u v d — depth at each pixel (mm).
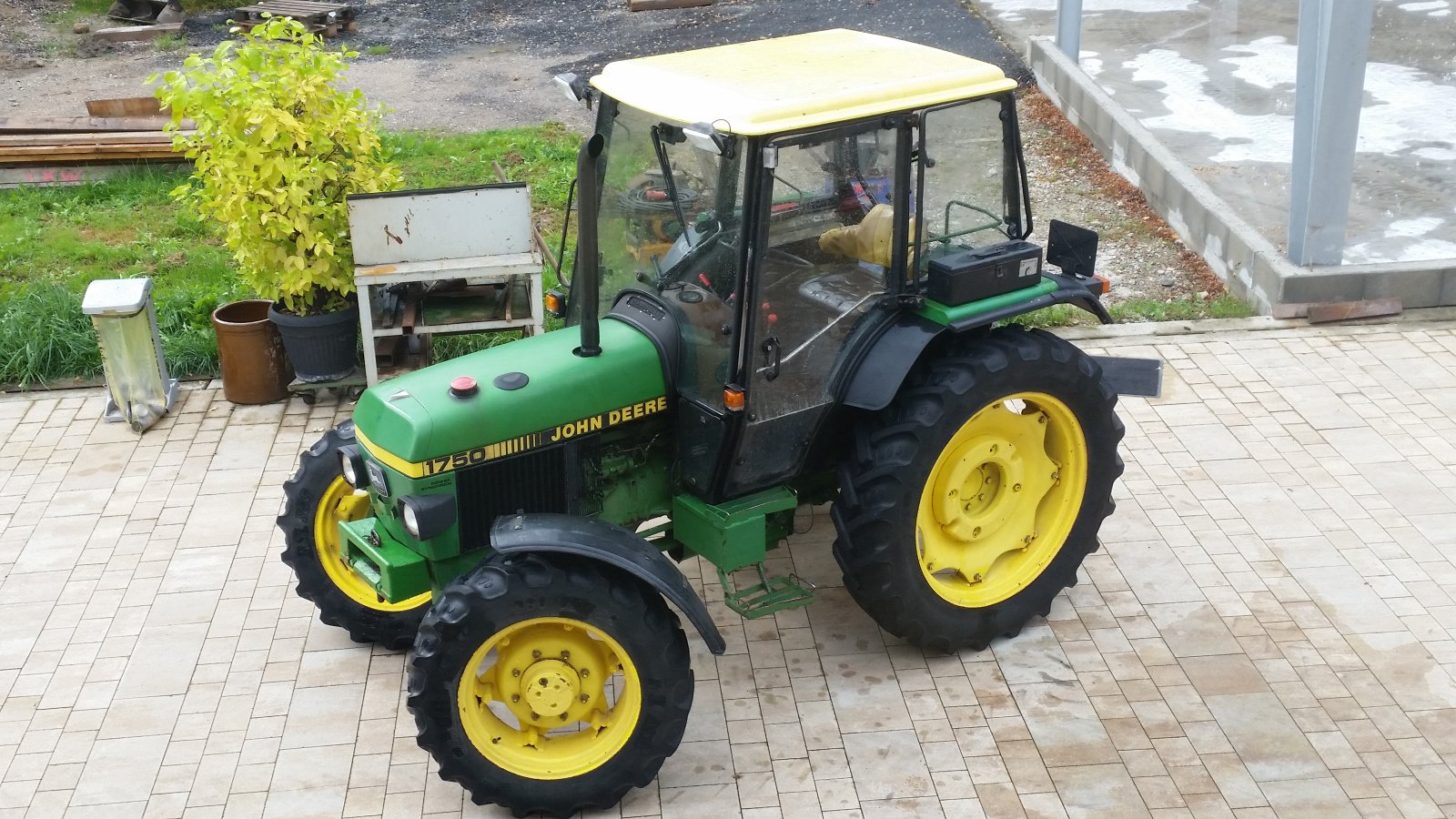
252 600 6160
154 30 15383
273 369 7824
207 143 7551
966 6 14938
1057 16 12398
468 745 4730
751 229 4637
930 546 5570
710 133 4312
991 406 5434
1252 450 7125
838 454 5559
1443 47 9602
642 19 15477
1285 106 10727
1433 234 8711
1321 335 8305
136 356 7535
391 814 4891
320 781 5055
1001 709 5336
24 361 8211
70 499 6969
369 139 7812
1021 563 5777
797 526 6594
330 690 5559
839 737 5203
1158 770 4980
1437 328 8320
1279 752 5051
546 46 14781
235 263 9453
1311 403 7547
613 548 4680
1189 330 8453
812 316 5039
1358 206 8969
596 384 5016
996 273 5246
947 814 4801
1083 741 5145
